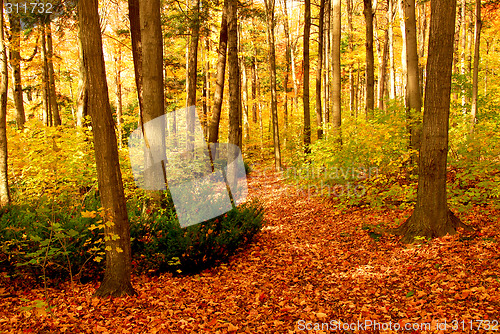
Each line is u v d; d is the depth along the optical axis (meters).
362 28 24.06
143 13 6.74
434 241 6.12
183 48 23.14
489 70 23.72
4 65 8.43
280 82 34.41
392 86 19.22
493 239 5.66
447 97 6.15
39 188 8.34
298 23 29.42
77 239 5.71
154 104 6.84
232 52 12.16
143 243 6.32
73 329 4.04
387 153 9.45
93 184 8.67
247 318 4.46
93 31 4.47
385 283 5.07
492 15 18.39
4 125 8.34
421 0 18.17
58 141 8.59
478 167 7.78
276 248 7.61
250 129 29.52
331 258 6.57
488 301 3.96
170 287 5.63
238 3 14.57
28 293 5.38
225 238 6.80
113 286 5.03
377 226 7.78
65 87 28.66
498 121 9.87
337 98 12.89
